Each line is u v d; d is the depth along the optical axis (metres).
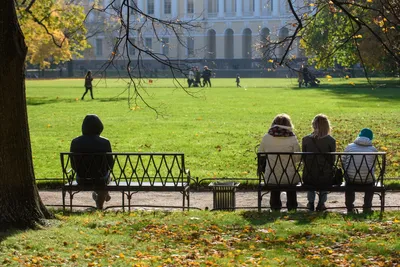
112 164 15.92
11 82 12.89
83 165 15.64
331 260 10.84
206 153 26.64
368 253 11.25
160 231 13.00
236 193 18.75
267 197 18.05
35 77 120.50
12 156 12.97
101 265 10.67
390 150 26.19
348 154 14.72
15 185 12.99
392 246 11.55
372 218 14.00
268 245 11.91
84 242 12.12
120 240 12.32
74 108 48.94
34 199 13.30
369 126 34.47
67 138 32.03
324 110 44.78
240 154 26.25
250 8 145.75
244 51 146.25
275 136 14.98
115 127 36.09
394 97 56.44
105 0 90.56
